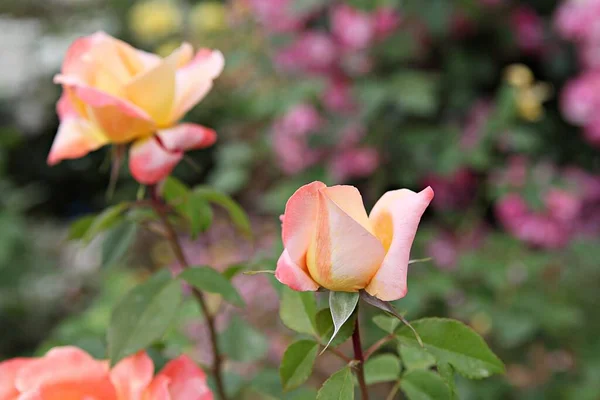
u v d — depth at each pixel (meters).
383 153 1.68
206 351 1.50
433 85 1.61
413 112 1.67
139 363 0.67
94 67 0.71
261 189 2.34
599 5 1.74
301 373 0.65
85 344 0.76
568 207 1.65
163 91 0.71
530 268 1.45
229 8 2.28
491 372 0.64
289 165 1.82
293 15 1.68
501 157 1.69
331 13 1.73
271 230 2.61
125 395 0.66
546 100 2.08
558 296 1.53
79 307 2.21
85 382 0.66
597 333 1.50
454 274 1.51
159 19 2.66
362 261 0.60
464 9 1.73
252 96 1.86
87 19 3.98
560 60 1.98
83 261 2.34
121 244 0.76
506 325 1.37
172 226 0.79
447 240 1.73
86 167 3.36
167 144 0.71
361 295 0.61
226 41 2.01
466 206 1.83
